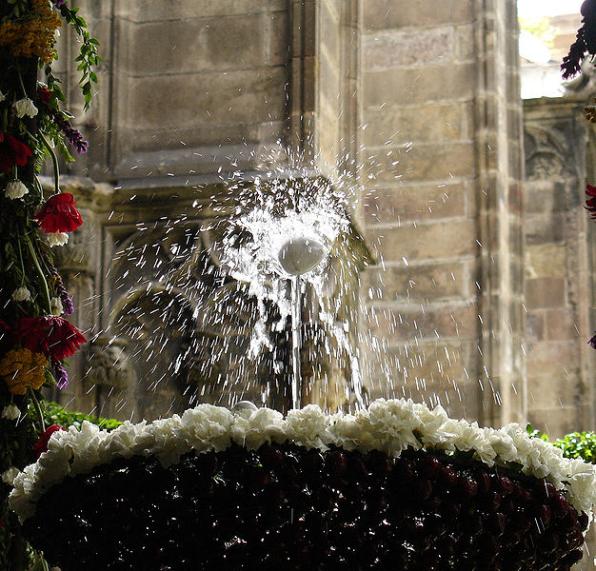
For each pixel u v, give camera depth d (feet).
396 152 36.47
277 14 32.63
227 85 32.50
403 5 37.11
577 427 43.09
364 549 9.96
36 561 15.76
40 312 16.39
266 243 30.45
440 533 10.16
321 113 32.55
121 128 32.53
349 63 35.40
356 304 33.71
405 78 36.83
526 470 11.12
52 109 17.44
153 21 33.14
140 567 10.12
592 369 43.32
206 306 30.42
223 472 10.03
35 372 15.66
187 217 30.99
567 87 44.27
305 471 9.99
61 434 11.07
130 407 30.48
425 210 36.01
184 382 30.35
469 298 35.37
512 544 10.84
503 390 34.81
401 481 10.06
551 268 44.06
